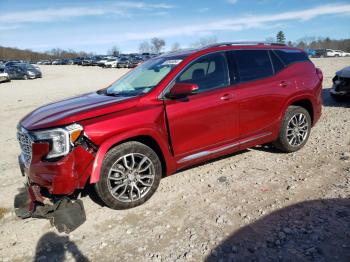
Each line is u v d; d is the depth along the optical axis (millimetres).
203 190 4449
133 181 4055
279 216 3691
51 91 18375
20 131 4078
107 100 4281
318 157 5301
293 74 5480
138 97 4168
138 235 3562
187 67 4508
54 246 3482
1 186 4984
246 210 3873
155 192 4477
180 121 4293
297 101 5625
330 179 4469
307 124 5672
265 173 4848
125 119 3930
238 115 4793
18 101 14602
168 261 3127
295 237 3301
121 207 4039
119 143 3986
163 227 3672
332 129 6777
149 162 4148
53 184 3562
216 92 4605
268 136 5234
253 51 5199
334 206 3785
